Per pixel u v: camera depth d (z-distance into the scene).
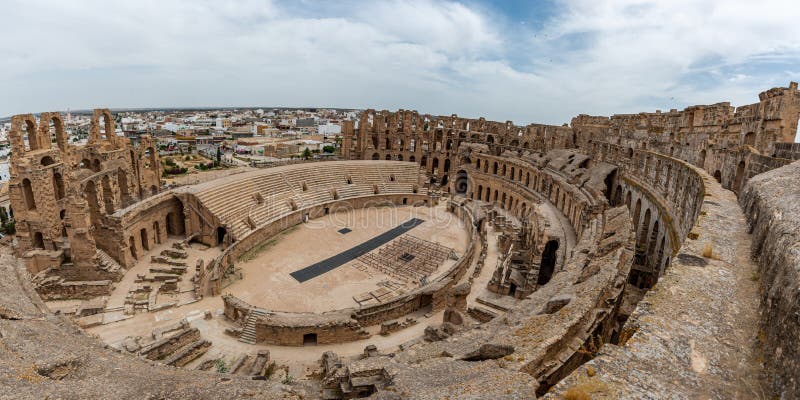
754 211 18.44
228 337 35.59
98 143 54.28
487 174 88.69
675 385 9.15
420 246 60.53
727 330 11.24
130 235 47.38
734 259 15.57
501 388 11.62
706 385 9.17
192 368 30.84
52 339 18.61
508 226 62.03
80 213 40.56
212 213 54.50
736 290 13.28
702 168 35.72
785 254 11.23
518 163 80.44
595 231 39.56
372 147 100.38
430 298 42.44
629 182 50.50
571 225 55.16
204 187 59.06
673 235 31.38
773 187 18.11
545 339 15.43
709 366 9.80
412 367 16.14
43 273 40.16
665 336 10.90
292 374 29.98
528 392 11.24
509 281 45.38
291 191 72.38
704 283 13.70
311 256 55.41
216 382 16.48
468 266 52.94
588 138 79.88
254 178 68.31
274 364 31.42
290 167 79.31
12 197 40.81
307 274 49.78
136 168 63.00
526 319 19.45
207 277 46.53
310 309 41.59
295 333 34.41
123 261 46.03
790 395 7.90
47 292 39.12
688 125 46.88
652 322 11.55
